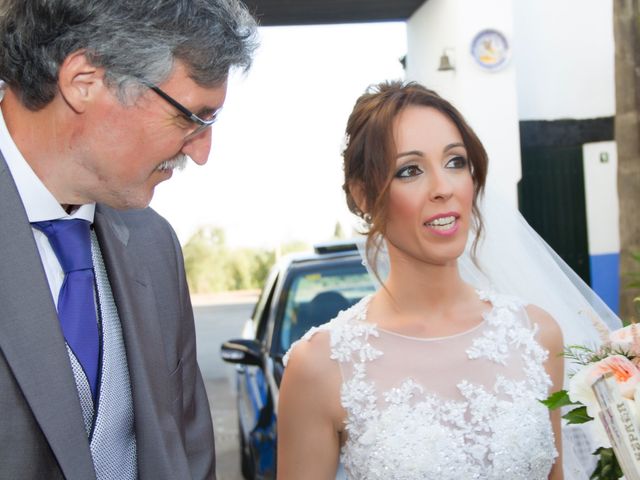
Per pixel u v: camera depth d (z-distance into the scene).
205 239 32.12
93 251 1.73
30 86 1.47
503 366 2.02
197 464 1.89
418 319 2.08
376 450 1.92
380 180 1.99
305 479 2.03
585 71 7.81
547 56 7.80
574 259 7.94
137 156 1.55
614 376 1.51
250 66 1.63
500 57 6.93
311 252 5.07
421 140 1.98
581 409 1.68
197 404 1.96
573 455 2.25
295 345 2.10
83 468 1.48
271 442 3.85
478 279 2.42
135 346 1.68
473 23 6.90
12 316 1.47
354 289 4.53
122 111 1.50
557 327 2.18
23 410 1.46
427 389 1.97
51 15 1.44
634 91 6.08
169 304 1.85
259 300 5.80
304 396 2.03
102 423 1.62
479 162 2.06
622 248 6.06
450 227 1.99
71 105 1.48
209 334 17.27
